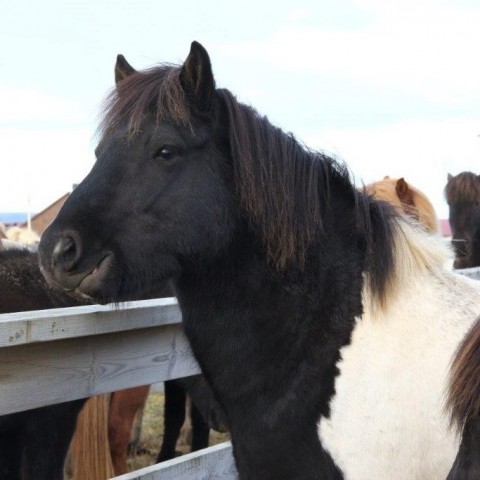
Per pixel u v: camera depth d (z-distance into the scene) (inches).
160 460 203.5
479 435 55.6
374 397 92.9
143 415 269.0
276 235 96.3
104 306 105.0
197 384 165.0
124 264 94.9
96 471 157.5
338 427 93.2
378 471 92.0
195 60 95.8
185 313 101.7
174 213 95.0
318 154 103.7
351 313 96.8
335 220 101.0
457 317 97.2
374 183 201.9
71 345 103.0
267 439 96.3
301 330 96.3
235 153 97.0
